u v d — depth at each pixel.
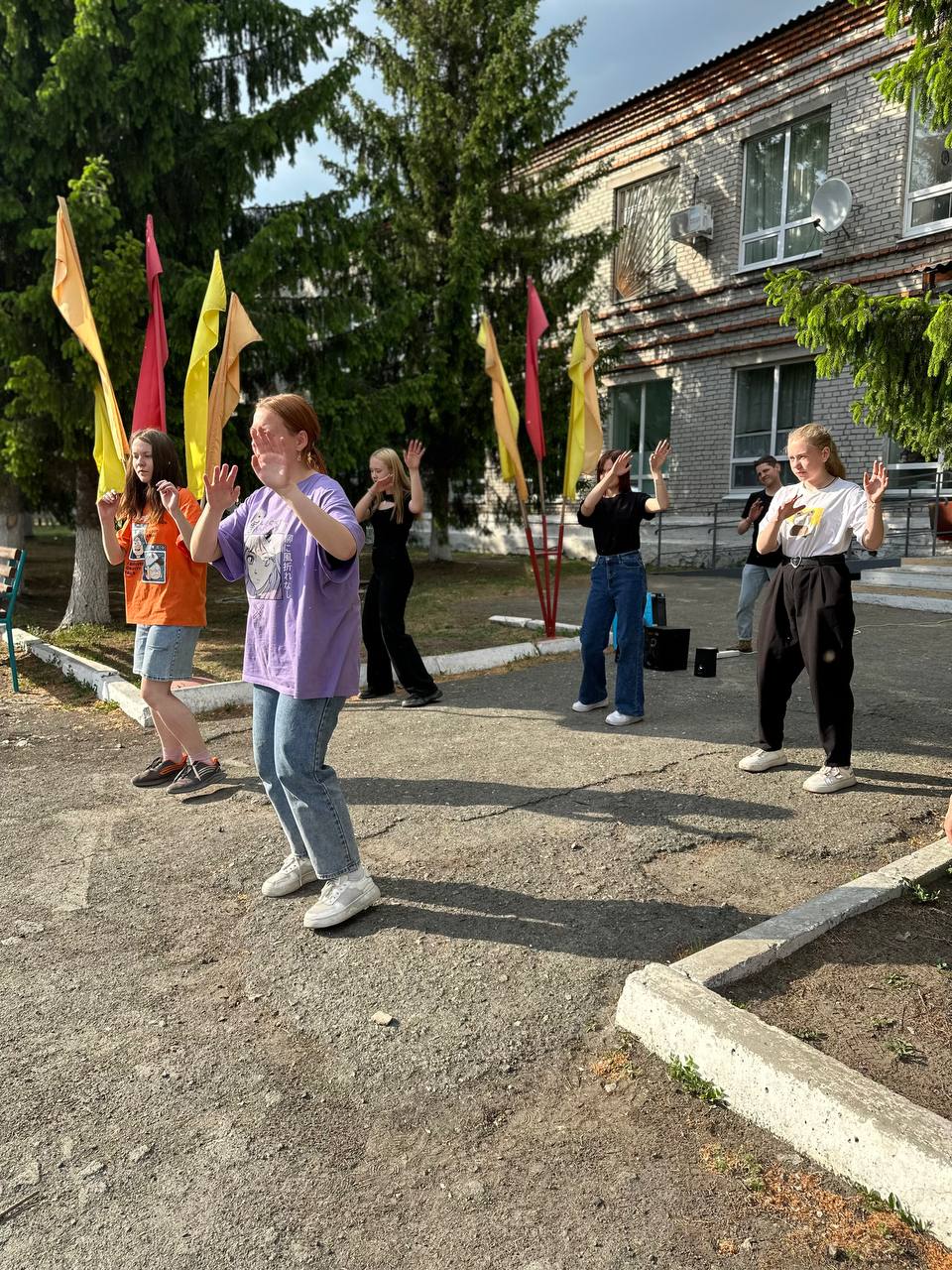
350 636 3.19
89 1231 2.02
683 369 17.22
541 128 14.85
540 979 2.97
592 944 3.18
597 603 6.08
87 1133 2.33
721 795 4.59
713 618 10.37
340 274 12.08
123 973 3.08
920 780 4.73
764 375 16.02
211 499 3.08
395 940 3.25
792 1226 1.99
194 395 6.30
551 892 3.58
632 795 4.63
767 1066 2.28
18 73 8.73
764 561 8.06
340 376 11.20
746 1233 1.98
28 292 8.05
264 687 3.32
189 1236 2.00
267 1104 2.43
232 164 9.68
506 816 4.40
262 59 10.36
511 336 15.28
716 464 16.78
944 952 3.02
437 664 7.72
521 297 15.60
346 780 4.98
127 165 9.12
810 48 14.62
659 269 17.75
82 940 3.31
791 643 4.72
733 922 3.30
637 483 18.61
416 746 5.59
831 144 14.51
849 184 14.30
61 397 8.31
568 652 8.55
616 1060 2.57
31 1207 2.09
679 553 16.62
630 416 18.69
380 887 3.66
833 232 14.55
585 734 5.78
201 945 3.26
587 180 15.84
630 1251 1.94
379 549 6.55
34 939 3.32
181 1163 2.22
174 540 4.62
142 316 8.50
